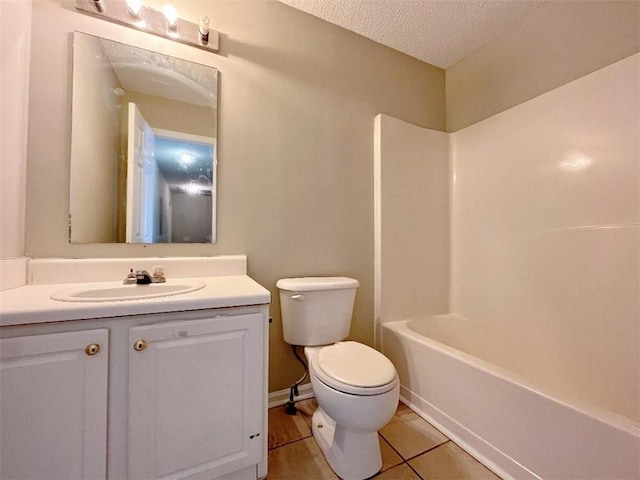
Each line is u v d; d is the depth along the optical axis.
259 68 1.56
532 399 1.03
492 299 1.84
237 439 0.99
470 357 1.32
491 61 1.93
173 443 0.90
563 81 1.56
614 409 1.28
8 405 0.73
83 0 1.20
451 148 2.16
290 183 1.64
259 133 1.56
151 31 1.32
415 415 1.52
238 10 1.51
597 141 1.37
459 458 1.21
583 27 1.48
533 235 1.63
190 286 1.15
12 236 1.04
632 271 1.25
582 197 1.42
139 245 1.30
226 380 0.97
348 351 1.29
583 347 1.40
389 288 1.89
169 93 1.36
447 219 2.15
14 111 1.03
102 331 0.82
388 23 1.78
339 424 1.14
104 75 1.24
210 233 1.44
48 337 0.76
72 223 1.18
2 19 0.97
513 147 1.74
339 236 1.79
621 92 1.29
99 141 1.23
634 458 0.79
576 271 1.44
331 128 1.77
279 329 1.61
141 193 1.31
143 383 0.86
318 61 1.73
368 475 1.09
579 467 0.90
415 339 1.58
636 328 1.23
